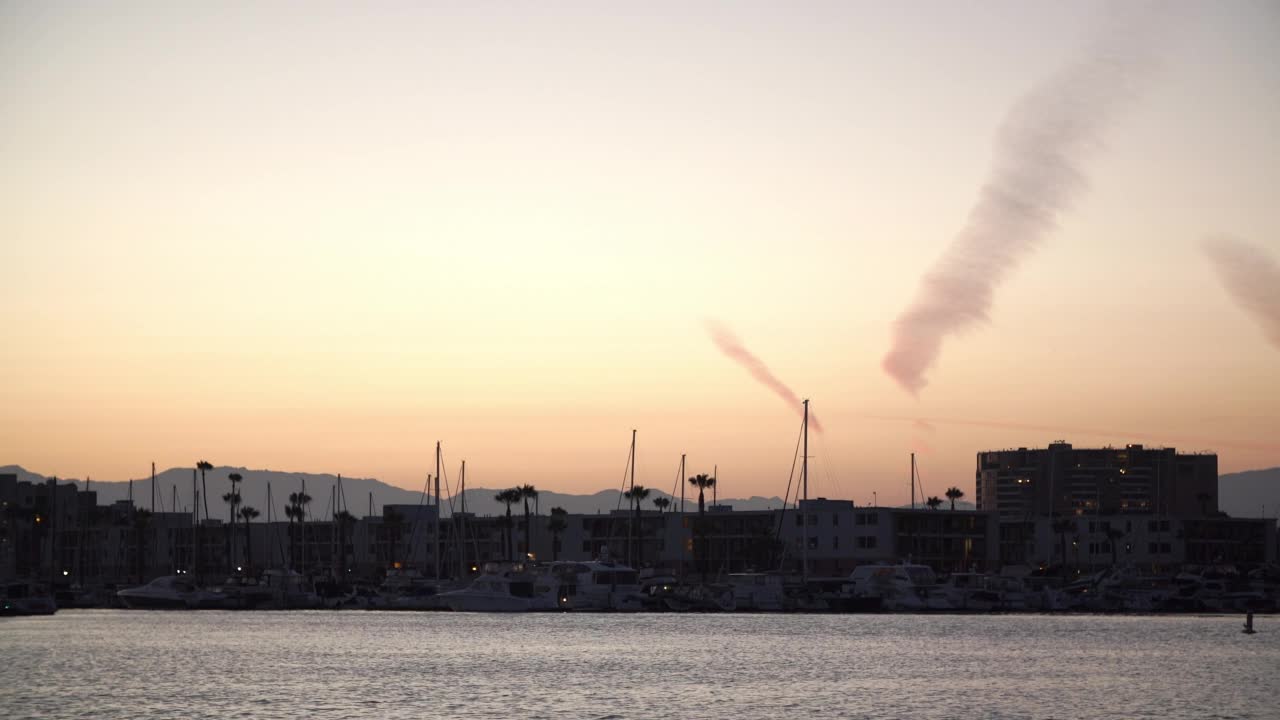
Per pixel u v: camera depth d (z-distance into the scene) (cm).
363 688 9450
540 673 10494
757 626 16250
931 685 9712
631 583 18338
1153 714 8344
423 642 13712
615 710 8381
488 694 9112
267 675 10312
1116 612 18812
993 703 8769
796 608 18238
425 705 8569
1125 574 19838
